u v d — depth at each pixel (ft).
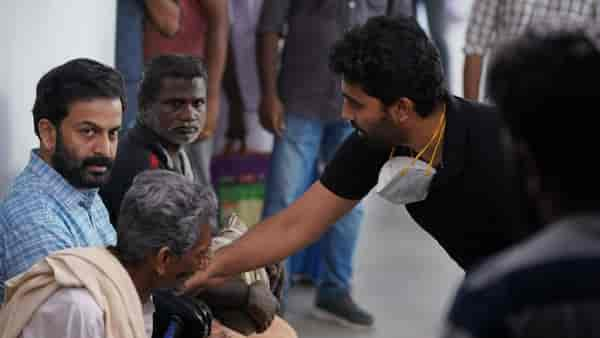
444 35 26.27
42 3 13.92
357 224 21.39
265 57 21.06
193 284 11.76
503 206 10.76
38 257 10.42
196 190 10.12
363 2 21.13
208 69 19.63
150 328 10.65
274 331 12.98
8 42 12.98
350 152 11.77
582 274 5.85
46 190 10.91
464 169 10.81
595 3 18.56
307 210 12.19
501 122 6.58
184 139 13.71
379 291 24.22
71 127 10.80
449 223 11.31
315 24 20.89
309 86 20.95
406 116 10.56
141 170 13.06
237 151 22.99
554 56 6.17
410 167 10.92
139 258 9.94
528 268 5.97
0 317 9.55
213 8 19.39
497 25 19.54
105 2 16.52
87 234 11.12
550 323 5.82
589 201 6.12
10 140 13.11
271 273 13.53
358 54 10.32
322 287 21.71
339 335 21.06
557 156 6.10
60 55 14.56
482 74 19.85
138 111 13.64
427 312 22.93
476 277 6.18
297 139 21.09
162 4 18.34
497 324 5.94
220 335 12.05
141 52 18.69
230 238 13.35
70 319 9.26
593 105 6.01
